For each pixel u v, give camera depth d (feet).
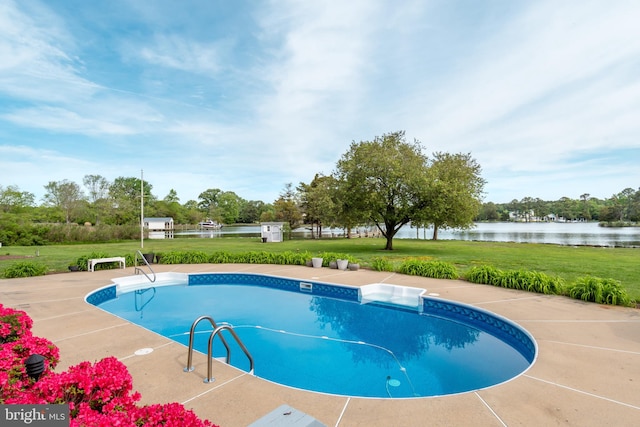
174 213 218.59
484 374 14.55
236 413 9.29
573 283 24.45
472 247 66.49
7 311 11.72
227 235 136.67
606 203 268.21
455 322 22.47
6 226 80.69
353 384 13.65
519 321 18.30
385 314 24.34
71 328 17.22
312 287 31.07
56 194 140.26
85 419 5.29
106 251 61.57
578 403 9.91
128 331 16.78
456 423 8.86
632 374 11.88
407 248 64.03
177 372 12.03
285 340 19.11
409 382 13.82
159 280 35.96
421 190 52.21
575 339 15.49
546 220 300.61
